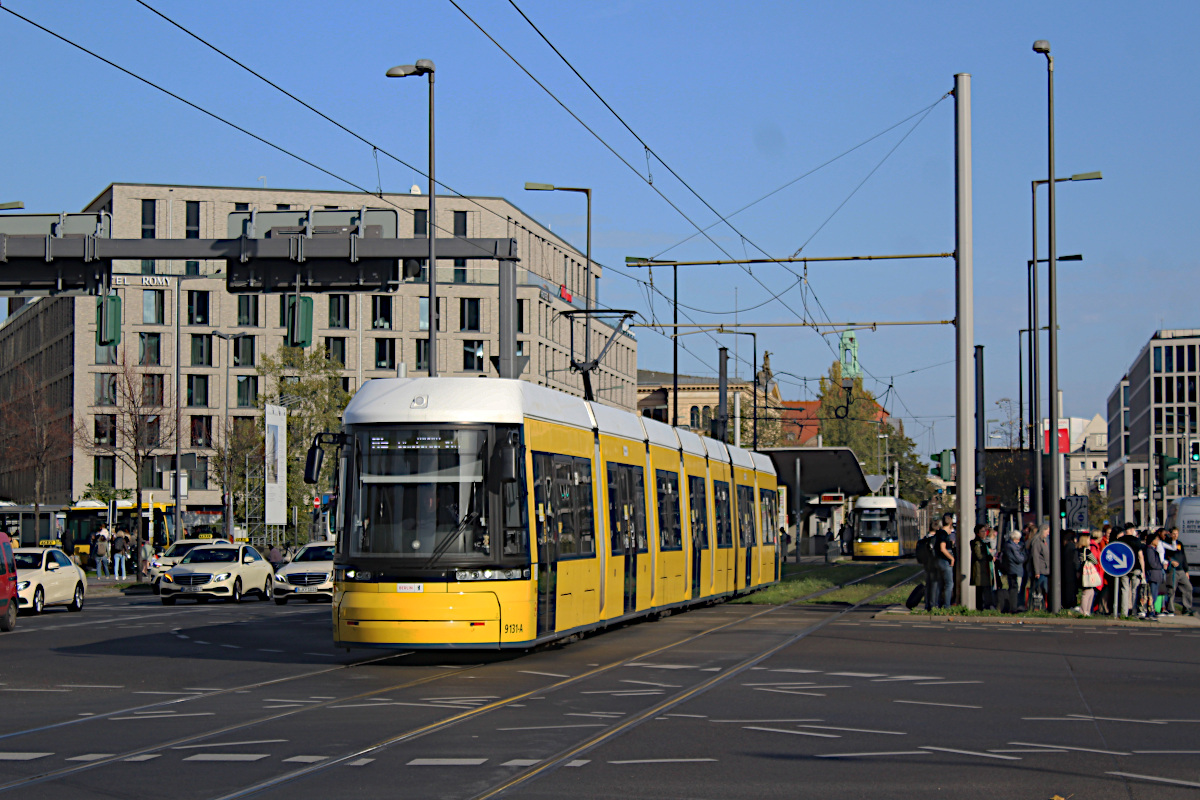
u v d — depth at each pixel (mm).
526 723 14320
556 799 10258
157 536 82625
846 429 138625
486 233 109188
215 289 105250
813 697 16672
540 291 110062
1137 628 29328
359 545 20438
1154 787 10789
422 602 19922
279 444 59250
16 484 121688
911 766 11727
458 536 20234
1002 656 22391
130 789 10766
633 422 28750
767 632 27172
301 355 72500
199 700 16750
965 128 32625
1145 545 31953
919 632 27359
